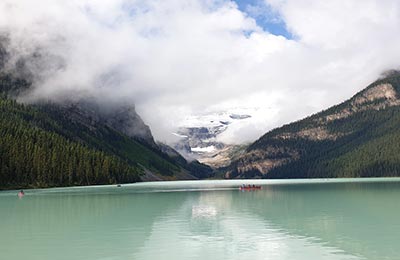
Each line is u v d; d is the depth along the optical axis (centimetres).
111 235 4688
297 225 5300
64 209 7594
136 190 15488
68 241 4347
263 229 5000
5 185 16312
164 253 3769
